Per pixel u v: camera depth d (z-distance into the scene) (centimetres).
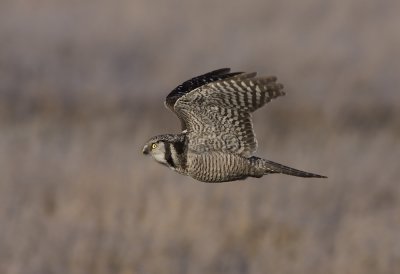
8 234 1363
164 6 3253
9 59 2608
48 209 1484
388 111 2245
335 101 2277
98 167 1638
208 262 1301
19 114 2133
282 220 1459
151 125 2044
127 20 3081
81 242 1327
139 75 2569
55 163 1681
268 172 796
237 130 782
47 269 1273
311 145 1902
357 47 2753
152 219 1382
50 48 2745
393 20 3031
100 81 2481
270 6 3203
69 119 2095
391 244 1355
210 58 2719
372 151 1839
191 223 1373
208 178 796
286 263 1294
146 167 1617
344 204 1552
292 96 2339
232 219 1403
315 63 2598
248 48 2762
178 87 802
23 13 3139
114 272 1272
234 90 755
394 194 1611
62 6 3244
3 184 1558
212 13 3167
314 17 3069
